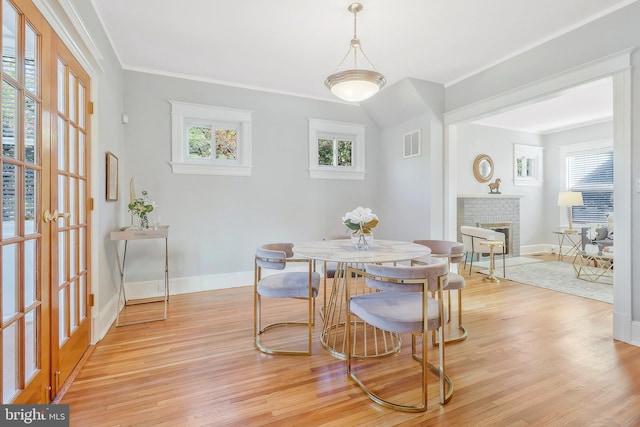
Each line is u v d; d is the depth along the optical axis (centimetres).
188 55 309
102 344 228
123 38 274
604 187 577
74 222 196
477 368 194
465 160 584
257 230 399
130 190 330
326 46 291
